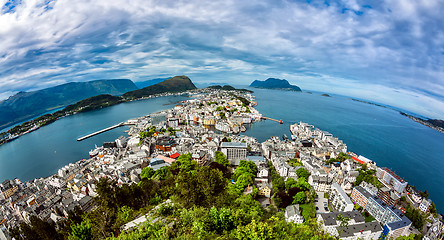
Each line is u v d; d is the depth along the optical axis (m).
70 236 65.25
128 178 184.38
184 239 56.44
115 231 74.00
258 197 162.88
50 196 166.62
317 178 177.38
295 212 127.12
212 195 80.06
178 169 180.00
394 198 159.38
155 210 83.69
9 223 141.12
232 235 60.91
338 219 125.69
